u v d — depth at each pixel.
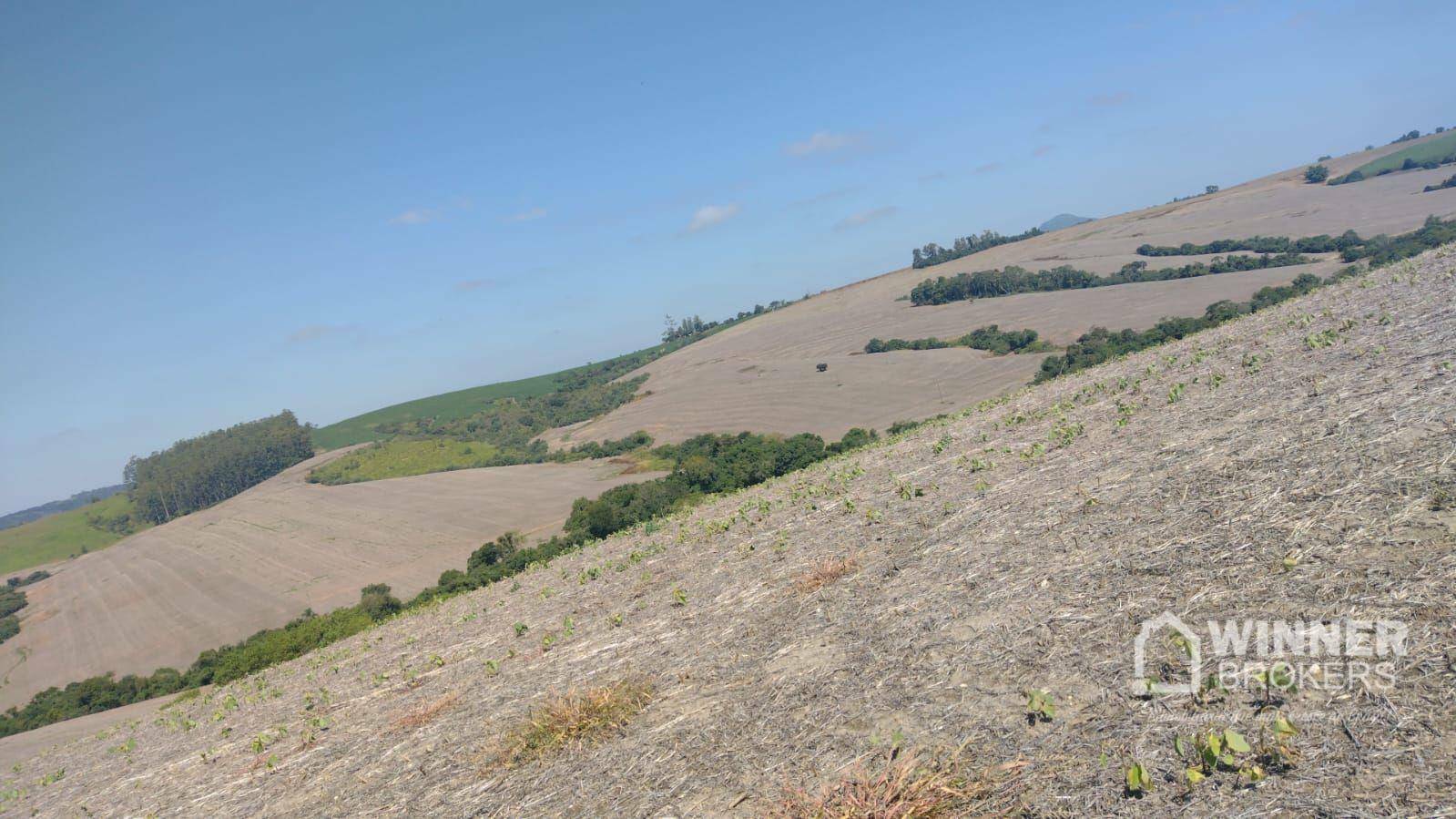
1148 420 11.55
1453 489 5.51
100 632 59.44
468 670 12.02
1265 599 5.10
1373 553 5.13
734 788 5.26
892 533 10.35
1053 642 5.59
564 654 10.57
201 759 12.94
